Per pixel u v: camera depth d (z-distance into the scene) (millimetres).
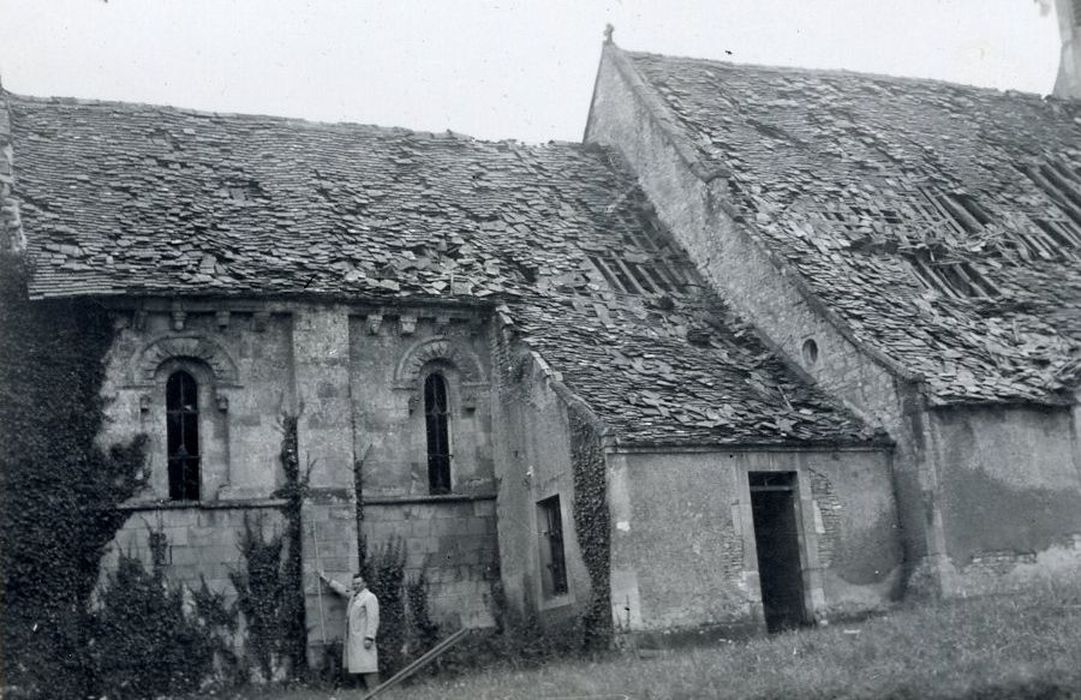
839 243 27781
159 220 25000
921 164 31531
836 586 23047
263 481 23297
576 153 32312
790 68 35094
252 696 21469
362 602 21750
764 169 29922
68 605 21266
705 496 22219
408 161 29688
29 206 24234
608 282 27562
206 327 23531
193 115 28953
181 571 22359
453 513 24781
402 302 24781
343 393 23984
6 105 26703
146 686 21516
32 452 21500
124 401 22625
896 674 14953
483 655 23312
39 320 22156
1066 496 24234
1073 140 34438
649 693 15664
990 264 28219
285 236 25641
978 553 23266
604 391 23250
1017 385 24391
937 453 23344
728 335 26938
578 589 22219
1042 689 14039
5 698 20141
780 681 15227
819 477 23422
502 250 27375
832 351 25125
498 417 25312
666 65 33562
